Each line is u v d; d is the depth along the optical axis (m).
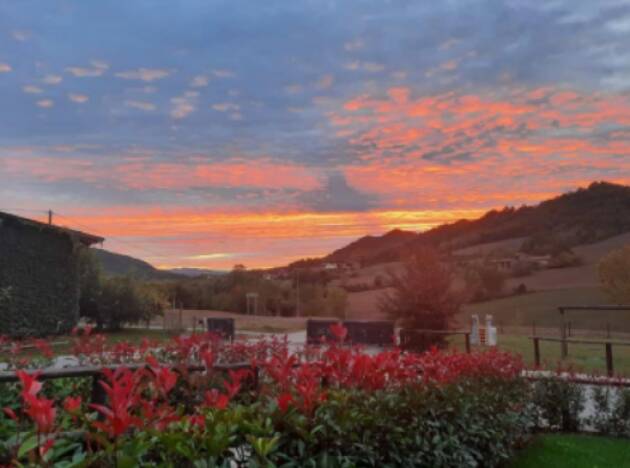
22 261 20.36
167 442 1.98
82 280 29.38
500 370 5.27
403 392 3.27
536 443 5.87
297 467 2.40
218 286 49.03
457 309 15.92
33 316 20.62
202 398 3.14
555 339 11.54
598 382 6.74
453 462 3.58
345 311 40.62
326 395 2.76
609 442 6.00
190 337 4.75
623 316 32.34
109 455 1.86
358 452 2.73
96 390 2.72
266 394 2.89
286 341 6.14
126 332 27.95
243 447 2.29
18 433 2.00
